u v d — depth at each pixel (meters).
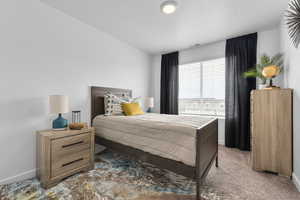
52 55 2.09
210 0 1.89
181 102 4.00
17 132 1.76
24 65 1.81
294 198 1.45
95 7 2.08
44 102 2.00
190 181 1.74
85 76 2.54
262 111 2.00
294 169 1.74
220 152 2.76
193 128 1.41
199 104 3.70
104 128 2.32
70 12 2.21
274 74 2.12
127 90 3.41
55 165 1.67
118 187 1.62
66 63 2.26
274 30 2.65
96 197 1.46
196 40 3.18
